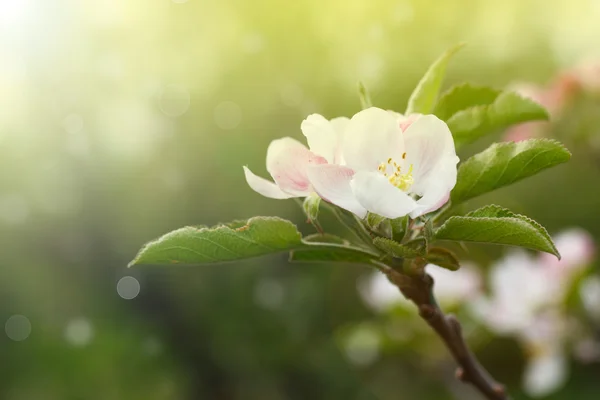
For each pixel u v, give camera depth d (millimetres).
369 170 533
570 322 863
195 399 2273
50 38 2248
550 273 869
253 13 2016
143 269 2371
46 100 2338
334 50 1968
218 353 2285
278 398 2205
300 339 2189
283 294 2248
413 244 530
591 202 1745
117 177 2391
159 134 2322
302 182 540
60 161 2385
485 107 568
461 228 524
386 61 1866
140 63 2203
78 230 2398
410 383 1651
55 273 2365
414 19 1854
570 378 1680
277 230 541
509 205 1773
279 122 2168
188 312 2354
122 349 2094
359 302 2105
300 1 1950
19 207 2346
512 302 882
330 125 539
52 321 2248
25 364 2094
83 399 2004
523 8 1904
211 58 2146
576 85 1041
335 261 561
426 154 533
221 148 2248
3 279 2266
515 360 1613
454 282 921
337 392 2000
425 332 1000
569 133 1064
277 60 2057
